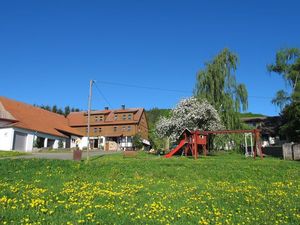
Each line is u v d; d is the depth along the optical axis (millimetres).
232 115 47156
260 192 15703
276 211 11828
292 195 14844
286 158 38031
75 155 31391
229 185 18438
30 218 10016
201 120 47531
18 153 42094
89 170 23594
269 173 23297
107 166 25344
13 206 11227
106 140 80125
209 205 12922
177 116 50125
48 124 67000
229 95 47812
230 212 11758
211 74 48594
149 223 10039
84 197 13617
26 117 61562
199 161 30000
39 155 41562
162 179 21156
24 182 17844
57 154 44562
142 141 74938
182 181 20719
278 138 66688
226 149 48000
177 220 10633
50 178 19703
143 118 85125
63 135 66750
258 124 75562
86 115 82875
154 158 35781
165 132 50562
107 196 13969
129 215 10852
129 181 19484
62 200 12945
